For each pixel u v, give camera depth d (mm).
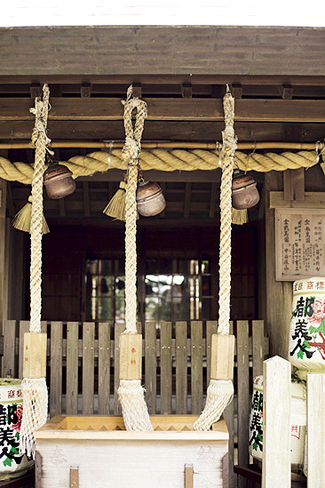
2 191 4613
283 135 4473
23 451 3035
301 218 4543
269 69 3184
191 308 8250
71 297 8227
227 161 3305
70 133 4414
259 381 3596
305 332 3363
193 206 6219
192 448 2660
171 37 2848
